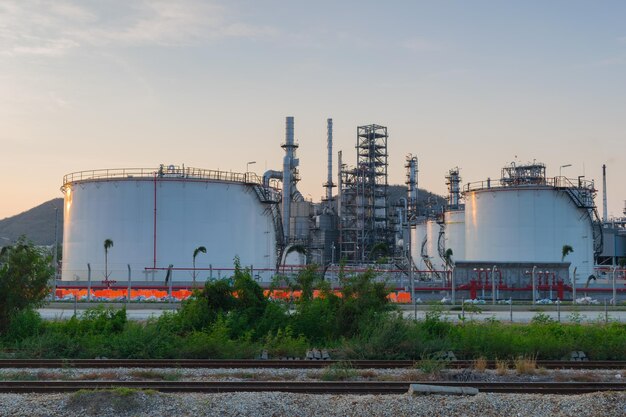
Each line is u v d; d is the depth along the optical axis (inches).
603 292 3078.2
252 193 3599.9
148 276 3302.2
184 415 757.3
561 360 1254.3
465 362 1154.0
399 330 1300.4
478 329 1365.7
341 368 1055.0
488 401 802.8
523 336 1380.4
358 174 4820.4
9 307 1406.3
